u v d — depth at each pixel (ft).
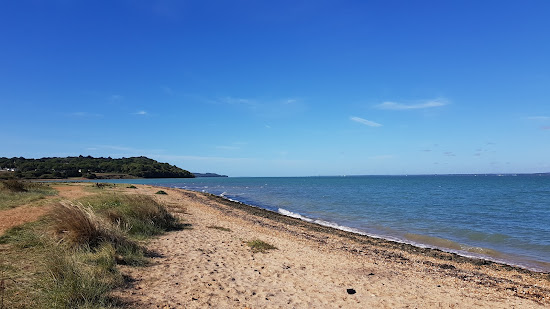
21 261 20.51
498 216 87.92
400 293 22.99
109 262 20.81
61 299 14.58
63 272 16.58
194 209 70.95
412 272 31.60
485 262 40.06
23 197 60.90
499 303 22.67
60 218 26.50
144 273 21.48
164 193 110.32
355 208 107.14
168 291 18.75
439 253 44.37
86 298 15.12
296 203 126.31
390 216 87.45
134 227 35.17
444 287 26.27
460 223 75.56
